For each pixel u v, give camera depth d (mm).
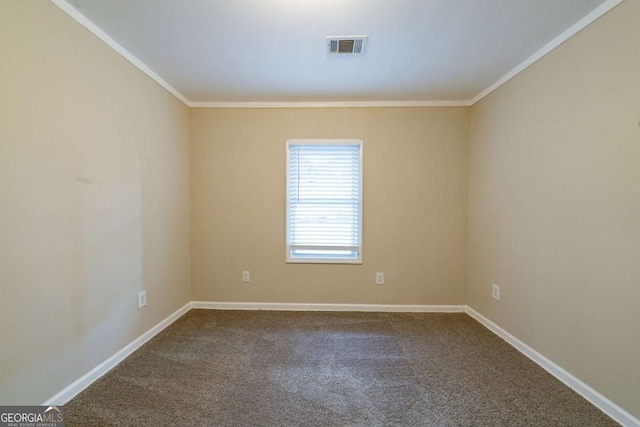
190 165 2945
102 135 1783
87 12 1576
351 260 2930
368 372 1841
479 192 2684
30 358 1362
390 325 2590
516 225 2168
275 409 1499
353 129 2896
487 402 1558
